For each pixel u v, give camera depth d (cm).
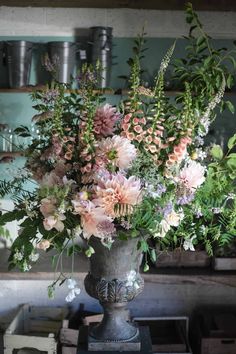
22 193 148
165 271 239
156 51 269
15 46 252
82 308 277
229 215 140
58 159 130
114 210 118
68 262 247
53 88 139
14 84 257
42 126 137
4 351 237
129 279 140
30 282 279
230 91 258
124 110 128
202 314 272
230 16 268
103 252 136
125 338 145
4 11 267
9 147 263
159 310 281
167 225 129
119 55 270
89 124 123
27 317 271
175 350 246
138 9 267
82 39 270
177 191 126
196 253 242
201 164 136
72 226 124
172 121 128
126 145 122
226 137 267
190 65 191
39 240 133
